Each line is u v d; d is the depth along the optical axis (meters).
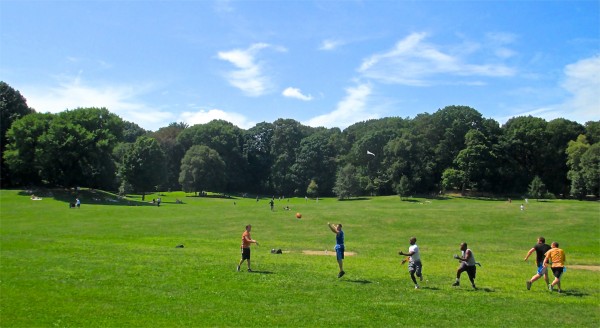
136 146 122.38
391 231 48.84
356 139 171.50
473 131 130.50
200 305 16.78
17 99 112.00
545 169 135.50
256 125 182.62
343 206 86.44
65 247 30.89
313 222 54.66
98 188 120.69
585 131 135.50
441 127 142.88
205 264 24.88
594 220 55.47
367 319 15.49
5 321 14.27
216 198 131.62
